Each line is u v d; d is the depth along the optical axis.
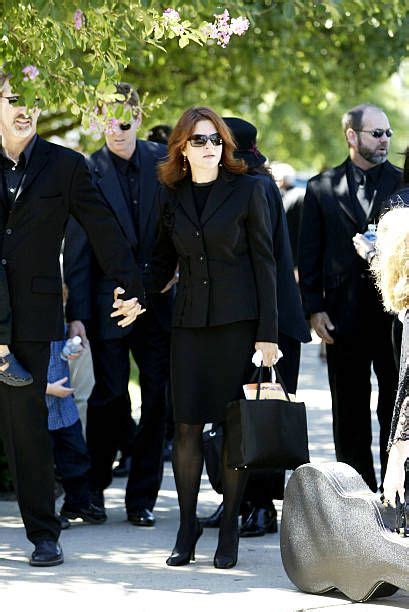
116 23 14.68
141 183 18.28
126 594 13.90
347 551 13.31
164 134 22.16
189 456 15.41
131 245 18.09
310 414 29.12
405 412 12.20
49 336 15.11
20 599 13.66
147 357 18.16
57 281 15.23
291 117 61.16
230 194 15.06
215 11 15.85
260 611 13.15
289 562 14.12
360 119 18.11
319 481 13.69
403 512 13.00
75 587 14.22
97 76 15.86
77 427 18.30
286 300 17.09
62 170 15.20
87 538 17.17
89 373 20.84
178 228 15.16
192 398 15.20
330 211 18.25
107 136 18.17
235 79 35.41
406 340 12.20
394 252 12.24
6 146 15.11
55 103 14.87
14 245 14.97
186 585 14.37
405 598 13.66
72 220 18.14
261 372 14.95
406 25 30.64
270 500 17.50
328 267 18.30
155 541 16.98
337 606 13.22
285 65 32.97
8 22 14.43
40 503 15.34
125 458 22.28
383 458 18.22
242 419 14.71
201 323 15.02
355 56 33.66
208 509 19.17
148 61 28.89
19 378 14.83
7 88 14.83
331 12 22.75
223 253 15.01
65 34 14.23
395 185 18.14
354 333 18.17
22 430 15.18
